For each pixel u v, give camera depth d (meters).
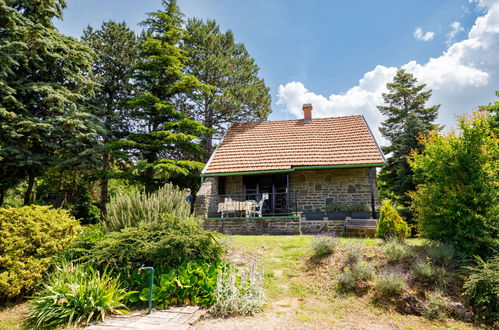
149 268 5.28
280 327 4.49
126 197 8.32
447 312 4.93
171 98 22.84
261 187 14.96
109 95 23.19
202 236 6.42
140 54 19.83
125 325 4.55
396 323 4.65
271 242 8.69
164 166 16.09
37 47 14.82
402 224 8.57
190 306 5.32
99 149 17.27
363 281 5.82
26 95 15.58
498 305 4.93
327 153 14.09
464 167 6.90
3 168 14.53
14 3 15.59
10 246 5.82
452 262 6.22
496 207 6.43
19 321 4.94
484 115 7.08
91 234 7.30
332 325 4.57
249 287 5.45
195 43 23.80
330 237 7.66
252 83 23.77
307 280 6.34
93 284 5.16
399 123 29.33
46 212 7.05
